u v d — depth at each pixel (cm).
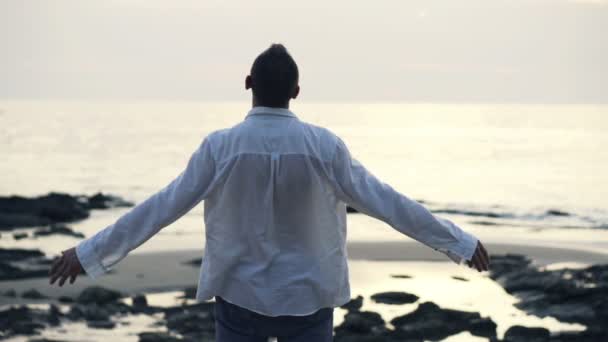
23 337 955
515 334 975
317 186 289
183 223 2545
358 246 1856
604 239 2395
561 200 3922
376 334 971
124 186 4578
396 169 5953
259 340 294
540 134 13162
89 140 10150
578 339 953
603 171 5853
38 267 1589
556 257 1791
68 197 3344
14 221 2645
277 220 289
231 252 289
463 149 8638
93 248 290
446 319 1046
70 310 1122
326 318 297
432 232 294
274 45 300
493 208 3519
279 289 287
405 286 1352
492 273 1473
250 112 295
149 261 1630
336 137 294
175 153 7688
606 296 1159
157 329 1021
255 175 286
